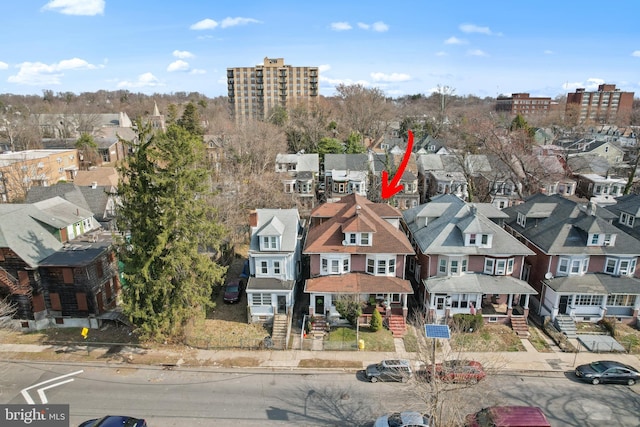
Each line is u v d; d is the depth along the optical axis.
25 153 79.56
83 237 42.34
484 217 39.47
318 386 28.30
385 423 23.17
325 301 36.09
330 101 161.50
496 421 22.45
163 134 30.75
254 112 164.62
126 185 30.22
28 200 54.44
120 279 40.06
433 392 20.84
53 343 33.53
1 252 34.00
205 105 166.50
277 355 31.94
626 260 35.69
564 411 25.56
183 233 31.39
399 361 29.00
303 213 65.38
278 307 36.59
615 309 35.81
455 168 74.06
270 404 26.44
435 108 158.50
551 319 35.66
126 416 24.23
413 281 42.12
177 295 31.66
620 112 168.00
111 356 31.80
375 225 37.91
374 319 34.41
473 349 31.98
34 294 34.88
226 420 24.95
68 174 83.44
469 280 35.62
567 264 35.84
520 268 36.34
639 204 42.34
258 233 36.31
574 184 72.50
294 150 100.81
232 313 37.84
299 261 42.22
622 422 24.64
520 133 73.00
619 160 89.19
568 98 188.12
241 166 68.38
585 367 28.86
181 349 32.81
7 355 31.75
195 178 31.36
